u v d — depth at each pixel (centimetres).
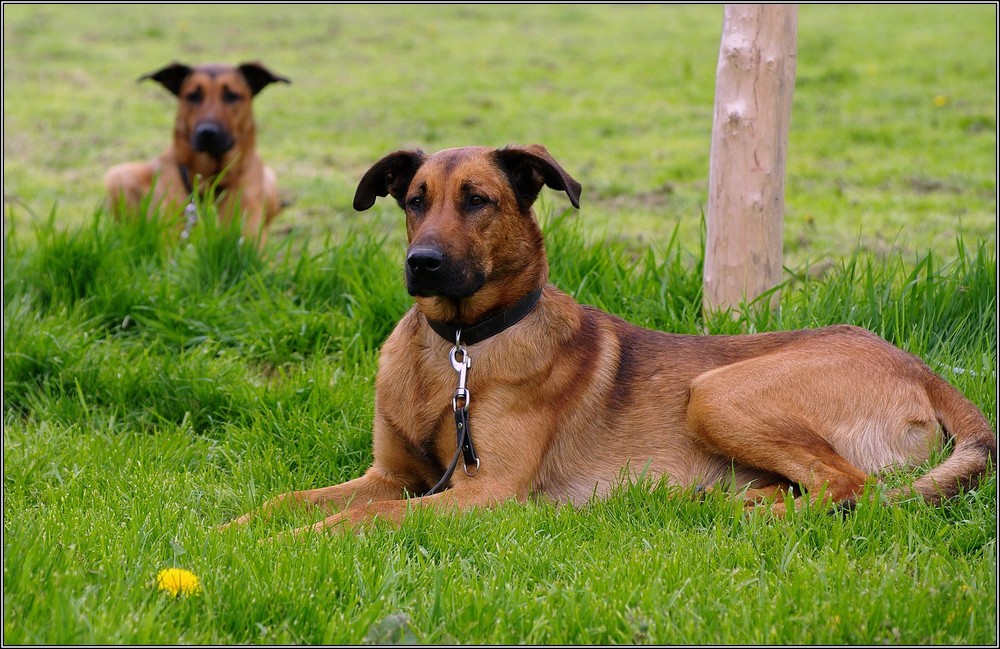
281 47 2817
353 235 965
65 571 436
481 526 518
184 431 701
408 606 427
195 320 852
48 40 2862
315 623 413
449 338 597
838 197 1409
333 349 829
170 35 2966
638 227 1277
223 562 466
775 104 775
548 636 407
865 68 2266
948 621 411
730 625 409
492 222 580
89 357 775
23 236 1215
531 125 1955
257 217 1210
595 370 617
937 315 775
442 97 2223
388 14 3388
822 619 414
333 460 664
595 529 524
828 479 559
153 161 1236
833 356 603
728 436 590
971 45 2422
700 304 822
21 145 1834
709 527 529
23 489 594
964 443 575
